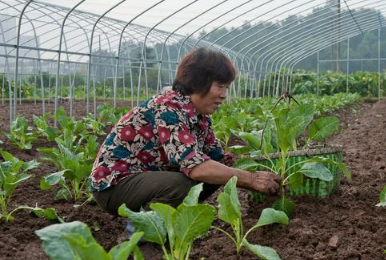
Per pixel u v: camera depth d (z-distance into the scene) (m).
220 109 11.84
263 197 4.38
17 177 4.29
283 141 4.16
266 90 24.80
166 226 2.82
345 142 9.41
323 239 3.55
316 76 26.77
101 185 3.74
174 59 23.58
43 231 2.11
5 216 4.18
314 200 4.37
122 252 2.05
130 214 2.74
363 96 26.39
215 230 3.98
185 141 3.54
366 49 28.69
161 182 3.63
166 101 3.62
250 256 3.34
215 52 3.66
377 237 3.57
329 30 21.31
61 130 8.92
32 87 22.69
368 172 6.25
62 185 5.13
